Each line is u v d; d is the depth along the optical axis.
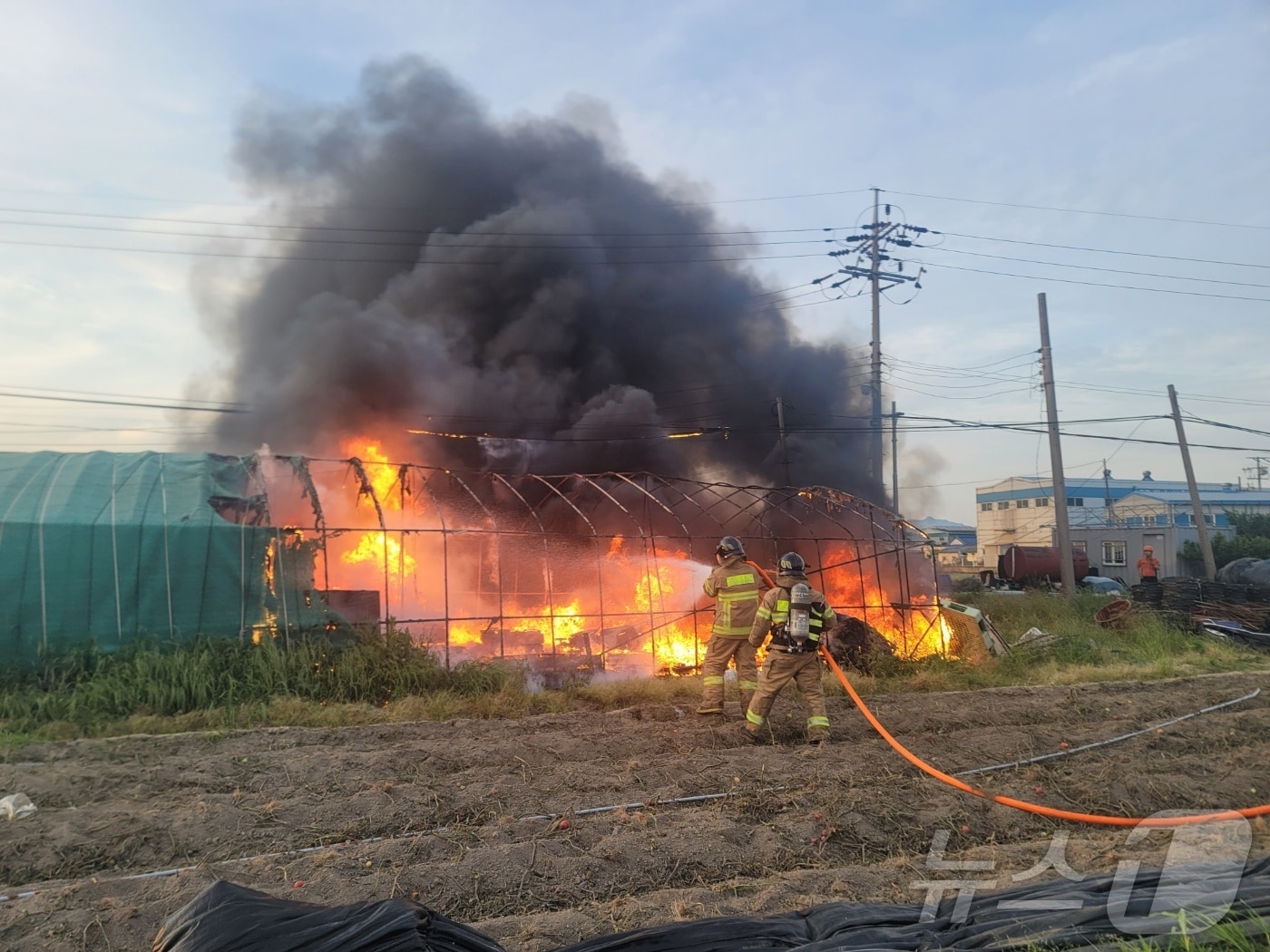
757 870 4.93
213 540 10.62
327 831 5.29
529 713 9.39
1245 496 54.06
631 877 4.74
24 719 8.12
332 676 9.78
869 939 3.62
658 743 7.51
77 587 9.92
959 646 14.91
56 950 3.81
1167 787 6.48
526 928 4.08
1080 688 11.02
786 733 8.12
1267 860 4.28
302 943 2.89
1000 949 3.51
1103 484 59.47
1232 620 19.56
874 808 5.72
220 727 8.11
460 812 5.59
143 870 4.76
